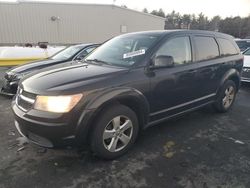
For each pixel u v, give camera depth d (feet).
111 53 12.78
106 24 88.48
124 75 10.46
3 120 14.94
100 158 10.52
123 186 8.89
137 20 93.50
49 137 9.00
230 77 16.26
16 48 25.91
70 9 82.33
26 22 78.07
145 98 11.10
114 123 10.26
